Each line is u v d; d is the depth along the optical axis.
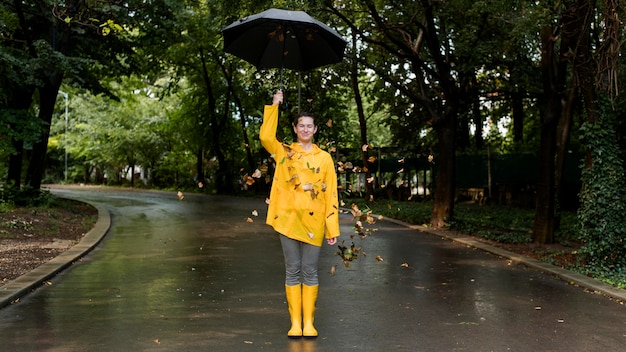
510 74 19.44
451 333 5.73
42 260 9.87
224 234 14.70
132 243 12.91
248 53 6.07
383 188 28.12
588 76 9.92
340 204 5.66
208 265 9.89
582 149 21.00
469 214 19.19
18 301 7.09
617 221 9.23
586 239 9.52
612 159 9.50
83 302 7.05
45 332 5.71
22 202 18.27
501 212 20.08
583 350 5.20
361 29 16.77
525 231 14.84
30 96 20.59
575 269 9.26
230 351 5.12
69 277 8.73
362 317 6.37
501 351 5.16
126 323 6.06
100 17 16.11
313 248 5.53
